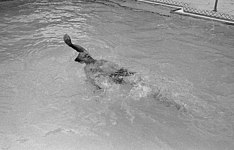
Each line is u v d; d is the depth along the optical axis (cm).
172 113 454
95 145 389
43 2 1051
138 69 570
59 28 788
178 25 838
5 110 455
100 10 965
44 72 562
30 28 784
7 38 712
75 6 1005
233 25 832
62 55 628
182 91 502
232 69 590
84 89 512
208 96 495
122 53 643
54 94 499
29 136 402
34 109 460
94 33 757
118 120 439
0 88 510
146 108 464
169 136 407
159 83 519
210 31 796
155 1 1054
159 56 634
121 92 492
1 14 902
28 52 640
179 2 1041
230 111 460
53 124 428
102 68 511
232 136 407
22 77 545
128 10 970
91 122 435
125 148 384
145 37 741
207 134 411
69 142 393
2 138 395
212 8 962
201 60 624
